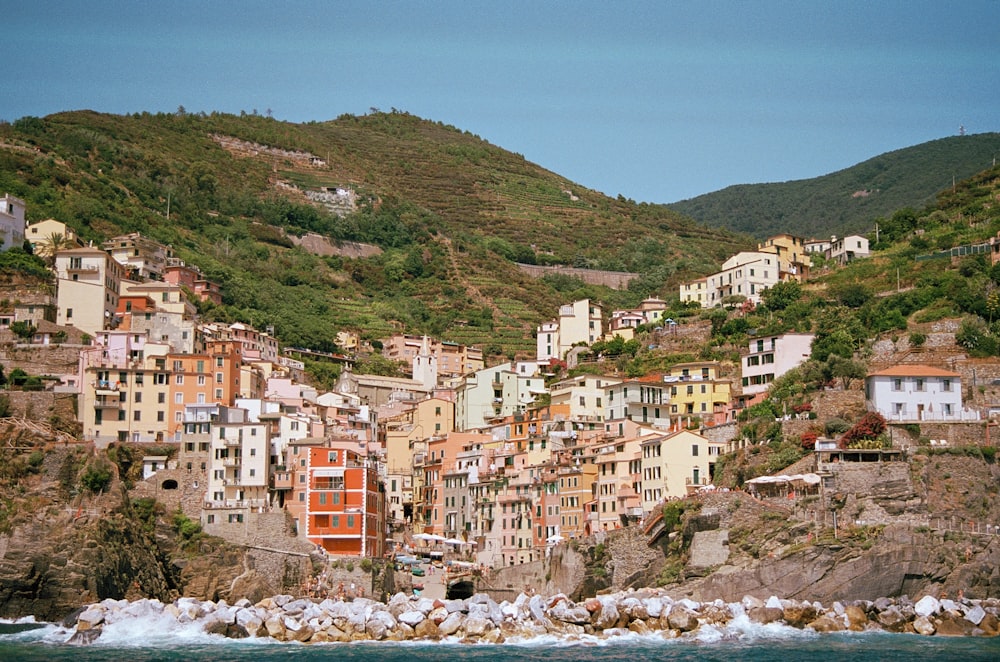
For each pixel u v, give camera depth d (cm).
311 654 15338
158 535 19575
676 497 19362
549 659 14750
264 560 19812
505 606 17575
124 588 18375
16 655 14938
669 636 16350
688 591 17562
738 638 15925
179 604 17812
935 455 18400
